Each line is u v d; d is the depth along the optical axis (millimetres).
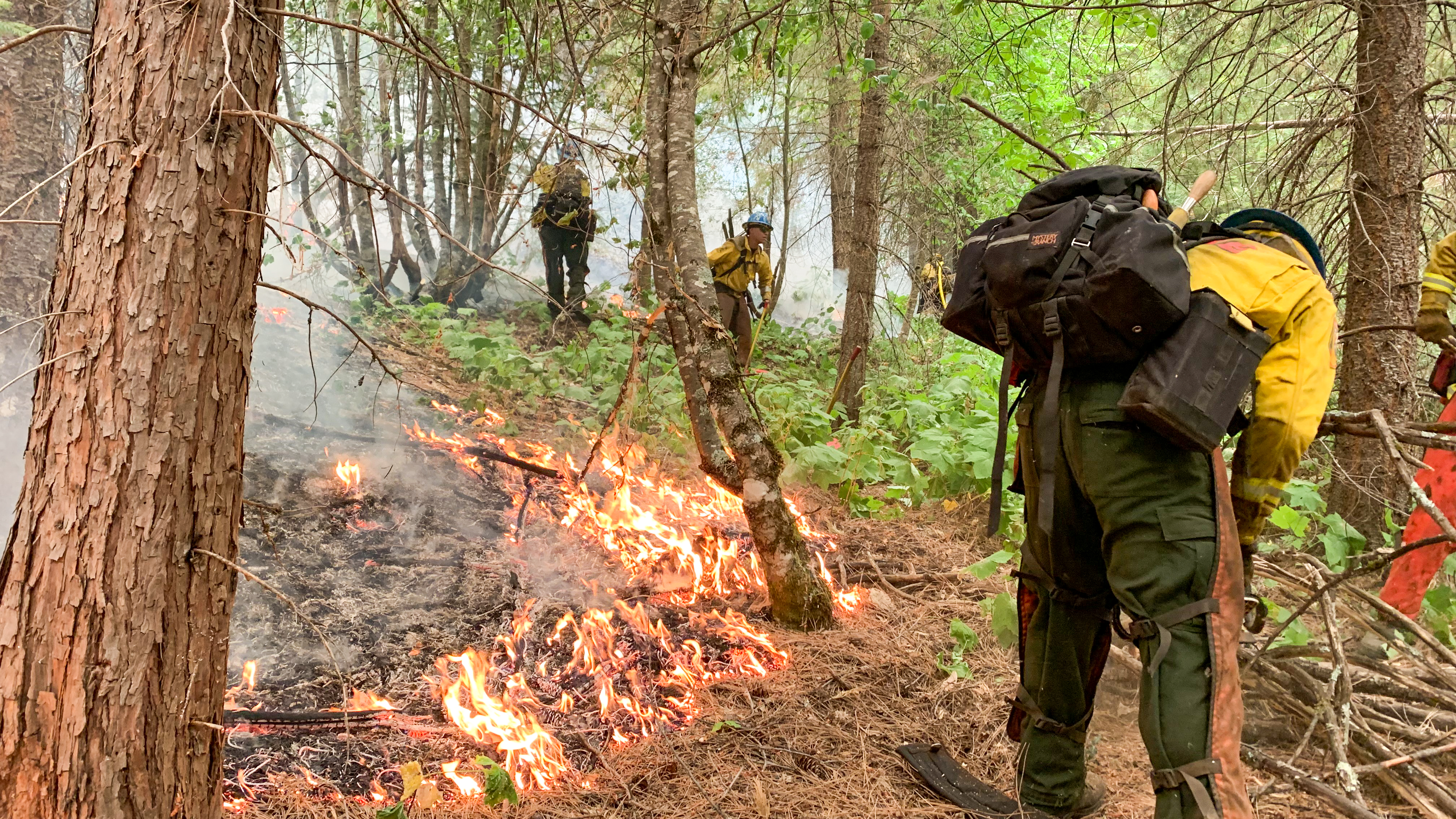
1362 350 4180
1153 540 2000
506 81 6688
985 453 4676
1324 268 2244
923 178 8234
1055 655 2365
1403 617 2729
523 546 3764
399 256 7824
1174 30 5520
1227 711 1960
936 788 2502
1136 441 1990
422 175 8094
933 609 3686
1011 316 2131
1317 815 2424
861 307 6926
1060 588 2334
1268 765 2480
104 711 1531
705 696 2887
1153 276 1892
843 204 9367
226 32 1490
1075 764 2400
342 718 2527
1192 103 4832
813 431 5523
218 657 1671
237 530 1710
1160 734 1969
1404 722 2789
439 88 6566
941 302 8203
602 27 3350
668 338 6879
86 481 1537
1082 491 2172
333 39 7898
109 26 1579
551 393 6012
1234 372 1913
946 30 7059
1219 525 1994
